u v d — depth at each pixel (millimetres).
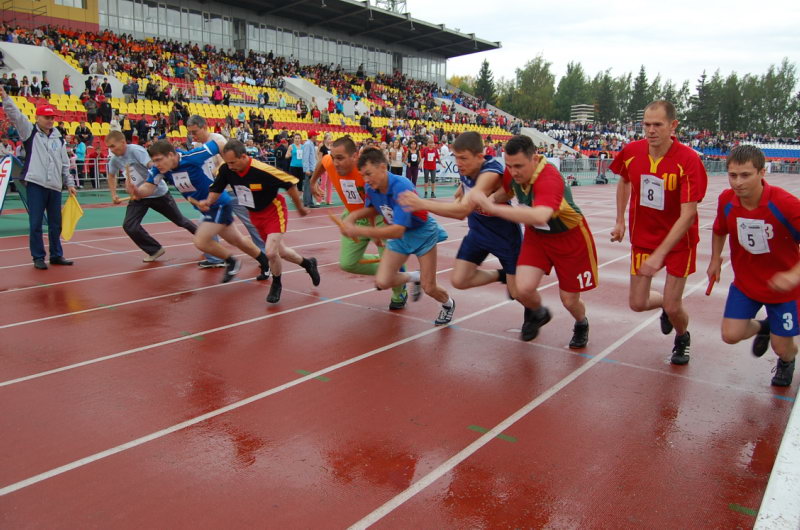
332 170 5707
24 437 3408
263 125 27938
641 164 4316
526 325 4961
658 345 5215
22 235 10414
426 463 3199
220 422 3623
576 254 4492
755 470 3189
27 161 7570
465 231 12484
